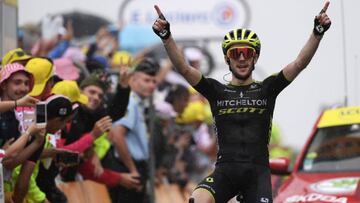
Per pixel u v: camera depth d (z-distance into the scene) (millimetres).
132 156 23906
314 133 22562
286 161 21625
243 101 16500
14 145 16453
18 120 17453
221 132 16547
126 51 35969
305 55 16297
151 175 25969
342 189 20125
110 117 21656
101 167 21781
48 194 19094
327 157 21891
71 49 33750
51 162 18828
